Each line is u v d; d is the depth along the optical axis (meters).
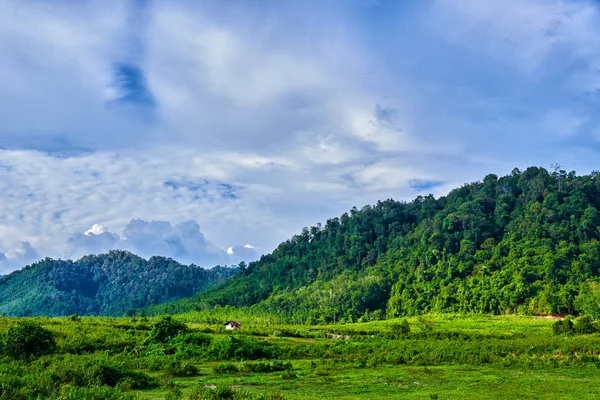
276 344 58.94
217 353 43.78
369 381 31.41
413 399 24.94
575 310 118.06
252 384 30.45
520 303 128.75
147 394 26.03
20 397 21.38
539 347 45.69
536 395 25.95
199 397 23.02
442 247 176.25
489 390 27.66
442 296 145.50
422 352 45.22
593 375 33.22
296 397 25.42
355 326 112.50
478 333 75.25
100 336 50.53
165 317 51.62
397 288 162.38
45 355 37.22
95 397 20.98
